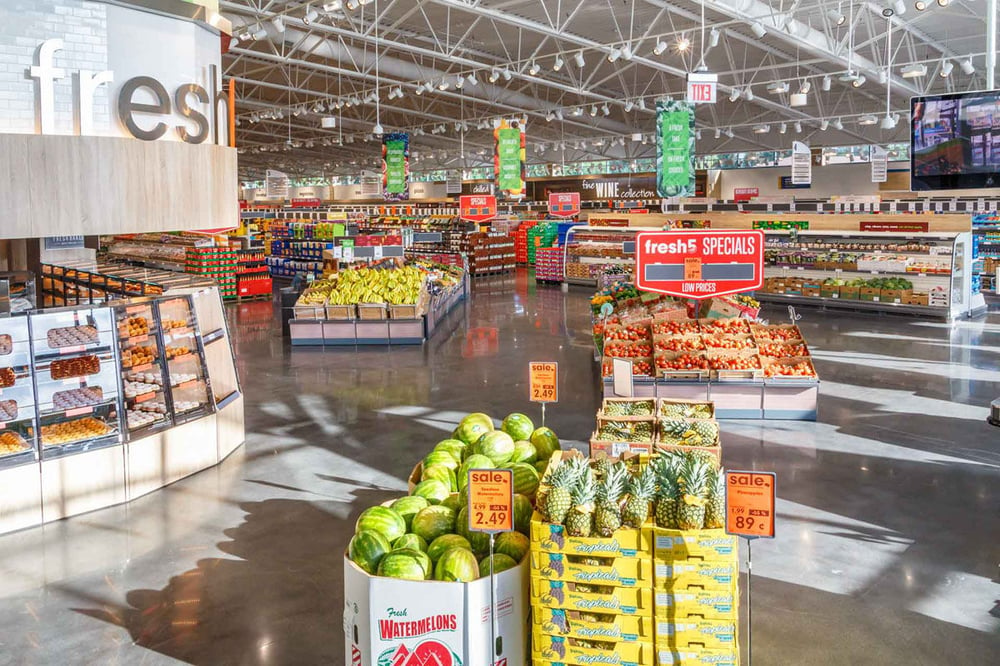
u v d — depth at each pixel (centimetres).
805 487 732
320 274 2544
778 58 2478
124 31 770
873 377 1180
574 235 2547
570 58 2595
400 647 390
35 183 690
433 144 4488
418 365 1305
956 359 1302
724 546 379
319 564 582
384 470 788
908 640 471
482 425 582
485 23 2217
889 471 773
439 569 392
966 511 671
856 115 2809
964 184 1048
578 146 4094
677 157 1819
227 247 2112
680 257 869
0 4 692
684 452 442
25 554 600
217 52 885
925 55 2333
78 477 674
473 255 2850
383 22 2198
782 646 465
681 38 1852
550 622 398
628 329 1084
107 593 540
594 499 400
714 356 981
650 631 389
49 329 668
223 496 719
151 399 748
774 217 2225
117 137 744
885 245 1825
